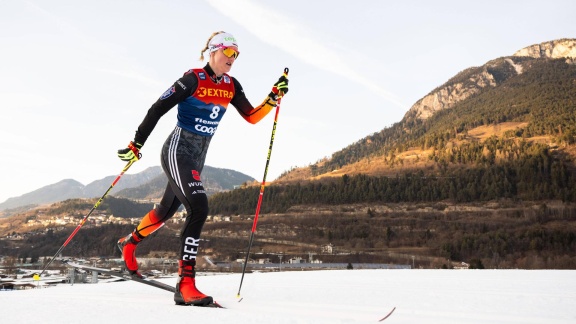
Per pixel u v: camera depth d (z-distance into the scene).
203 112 3.20
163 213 3.46
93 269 4.08
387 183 190.12
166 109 3.06
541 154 182.00
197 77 3.13
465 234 132.38
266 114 3.61
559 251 113.31
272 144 3.68
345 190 190.12
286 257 121.62
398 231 144.00
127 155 3.16
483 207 159.12
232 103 3.49
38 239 155.75
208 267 102.75
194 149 3.22
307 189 195.75
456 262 112.94
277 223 161.25
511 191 170.00
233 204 192.50
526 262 106.19
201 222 3.00
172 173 3.14
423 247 127.50
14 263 120.88
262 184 3.53
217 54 3.17
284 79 3.66
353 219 156.38
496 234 125.75
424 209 163.88
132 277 3.63
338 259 120.44
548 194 160.00
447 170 196.00
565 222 135.38
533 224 136.50
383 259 118.44
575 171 170.25
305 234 146.12
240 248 131.50
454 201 171.25
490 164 190.00
